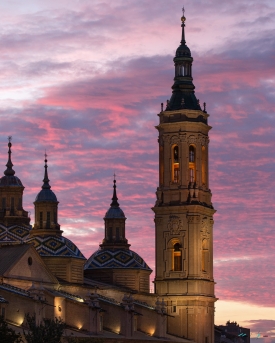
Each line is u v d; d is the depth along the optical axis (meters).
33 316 157.50
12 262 180.12
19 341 148.25
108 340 179.62
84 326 178.88
